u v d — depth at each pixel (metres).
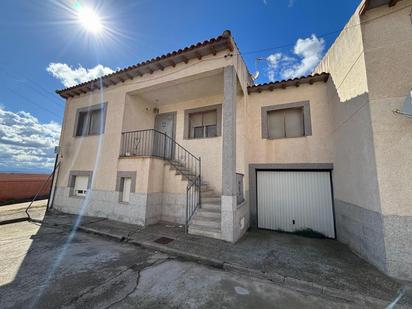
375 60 3.65
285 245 4.65
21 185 11.15
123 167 6.61
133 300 2.52
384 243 3.23
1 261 3.57
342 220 5.03
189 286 2.89
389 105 3.45
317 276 3.14
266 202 6.41
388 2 3.64
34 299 2.48
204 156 7.21
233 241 4.61
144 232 5.25
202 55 5.49
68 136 8.20
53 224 6.09
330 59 5.59
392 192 3.27
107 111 7.39
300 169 6.03
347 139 4.61
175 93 7.20
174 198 6.34
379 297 2.61
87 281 2.94
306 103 6.19
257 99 6.81
